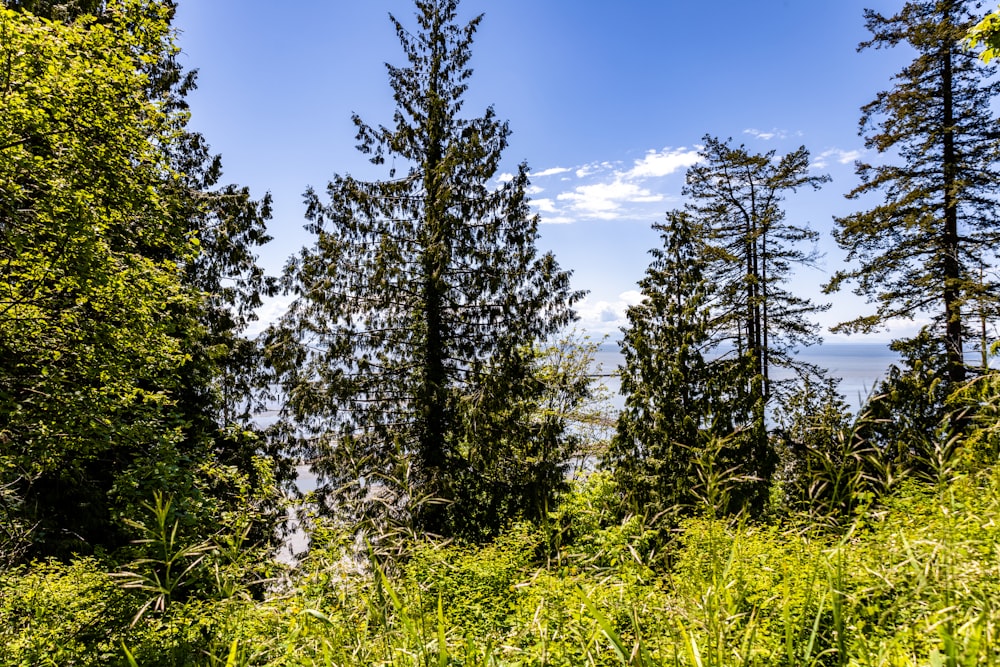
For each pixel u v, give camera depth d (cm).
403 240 1498
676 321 1047
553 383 1573
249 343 1747
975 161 1602
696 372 1012
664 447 945
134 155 1004
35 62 823
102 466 1154
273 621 326
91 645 484
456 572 543
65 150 863
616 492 964
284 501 962
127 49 1024
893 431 277
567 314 1498
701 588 203
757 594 242
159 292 1032
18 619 542
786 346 2264
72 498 1046
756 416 805
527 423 1438
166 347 1064
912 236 1684
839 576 190
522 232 1515
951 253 1582
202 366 1377
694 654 164
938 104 1648
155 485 884
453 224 1456
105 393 972
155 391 1301
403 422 1406
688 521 310
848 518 256
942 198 1627
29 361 923
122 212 976
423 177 1527
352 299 1463
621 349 1080
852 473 259
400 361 1470
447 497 1244
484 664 223
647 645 217
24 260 861
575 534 791
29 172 827
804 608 203
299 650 261
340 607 272
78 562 670
